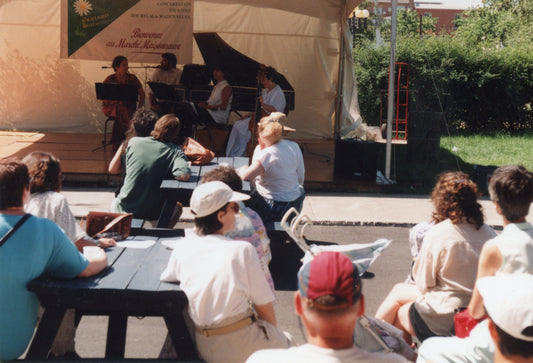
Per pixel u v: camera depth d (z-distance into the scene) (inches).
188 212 323.6
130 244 159.3
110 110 430.3
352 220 321.1
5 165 128.3
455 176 143.1
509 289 88.3
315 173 421.7
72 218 147.6
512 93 706.8
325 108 548.1
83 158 435.8
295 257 255.6
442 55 684.1
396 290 160.4
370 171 412.2
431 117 404.2
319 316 77.5
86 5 480.4
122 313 152.9
